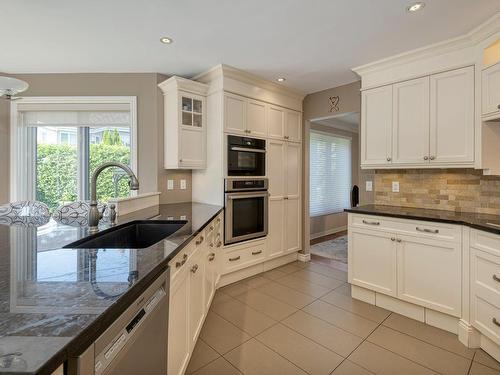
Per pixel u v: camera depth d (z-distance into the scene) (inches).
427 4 74.3
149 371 38.3
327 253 173.9
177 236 60.3
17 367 18.1
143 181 124.3
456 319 82.7
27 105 124.2
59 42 96.7
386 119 106.4
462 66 89.7
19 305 26.9
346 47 99.1
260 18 82.0
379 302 100.7
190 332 66.2
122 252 47.2
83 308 26.4
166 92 123.2
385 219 96.3
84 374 23.4
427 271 86.9
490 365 69.3
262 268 137.9
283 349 75.9
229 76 119.3
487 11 77.1
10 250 48.5
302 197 157.0
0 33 90.6
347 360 71.4
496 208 90.9
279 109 141.9
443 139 93.5
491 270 70.9
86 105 124.7
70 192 131.3
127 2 74.5
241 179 123.5
